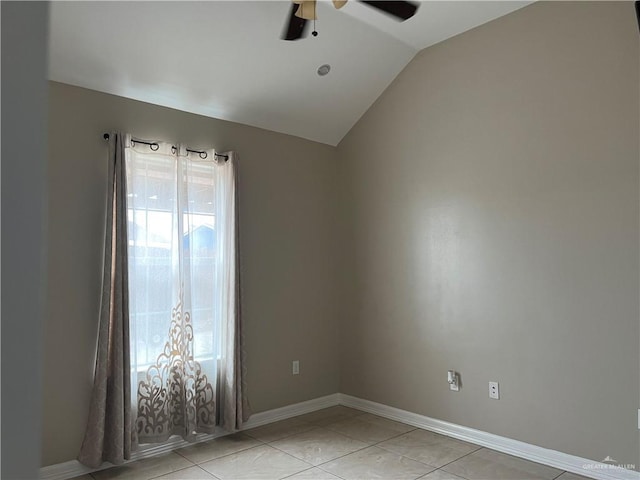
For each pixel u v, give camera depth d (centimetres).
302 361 442
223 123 397
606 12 302
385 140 437
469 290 367
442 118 391
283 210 437
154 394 334
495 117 356
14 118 26
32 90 27
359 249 457
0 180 26
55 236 304
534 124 334
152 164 346
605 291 296
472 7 342
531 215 333
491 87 359
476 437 356
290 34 275
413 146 413
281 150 439
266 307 418
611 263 295
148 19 299
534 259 331
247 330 403
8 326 26
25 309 26
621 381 288
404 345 413
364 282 451
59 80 310
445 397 379
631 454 282
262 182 423
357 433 381
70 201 311
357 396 453
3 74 26
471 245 368
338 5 243
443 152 390
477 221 364
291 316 437
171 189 354
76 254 311
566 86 319
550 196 324
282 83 386
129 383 315
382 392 430
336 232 480
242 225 405
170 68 336
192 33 318
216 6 305
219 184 385
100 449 302
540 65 332
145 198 341
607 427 292
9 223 26
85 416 310
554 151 323
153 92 347
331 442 361
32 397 26
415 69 412
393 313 423
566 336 313
